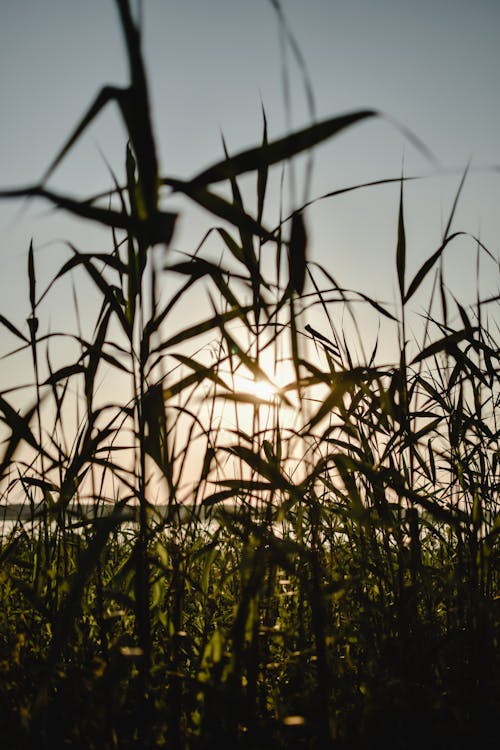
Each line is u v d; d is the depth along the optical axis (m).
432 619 1.64
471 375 1.64
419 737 1.17
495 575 1.67
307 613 1.61
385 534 1.53
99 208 0.93
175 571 1.32
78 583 1.00
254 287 1.27
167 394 1.24
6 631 1.72
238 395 1.24
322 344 1.59
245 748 1.15
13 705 1.34
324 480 1.60
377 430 1.60
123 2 0.75
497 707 1.29
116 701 1.20
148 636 1.23
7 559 1.62
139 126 0.82
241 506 1.57
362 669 1.47
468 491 1.60
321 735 1.13
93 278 1.33
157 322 1.19
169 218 0.97
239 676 1.10
